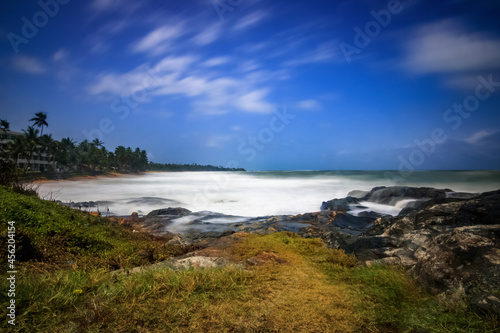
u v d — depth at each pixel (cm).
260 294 351
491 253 319
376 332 279
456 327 251
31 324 257
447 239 373
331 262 495
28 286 313
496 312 253
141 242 972
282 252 585
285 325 285
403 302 318
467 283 303
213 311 304
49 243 643
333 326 285
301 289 373
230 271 417
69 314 279
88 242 752
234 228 1487
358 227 1374
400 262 434
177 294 337
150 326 276
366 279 388
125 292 329
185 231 1470
